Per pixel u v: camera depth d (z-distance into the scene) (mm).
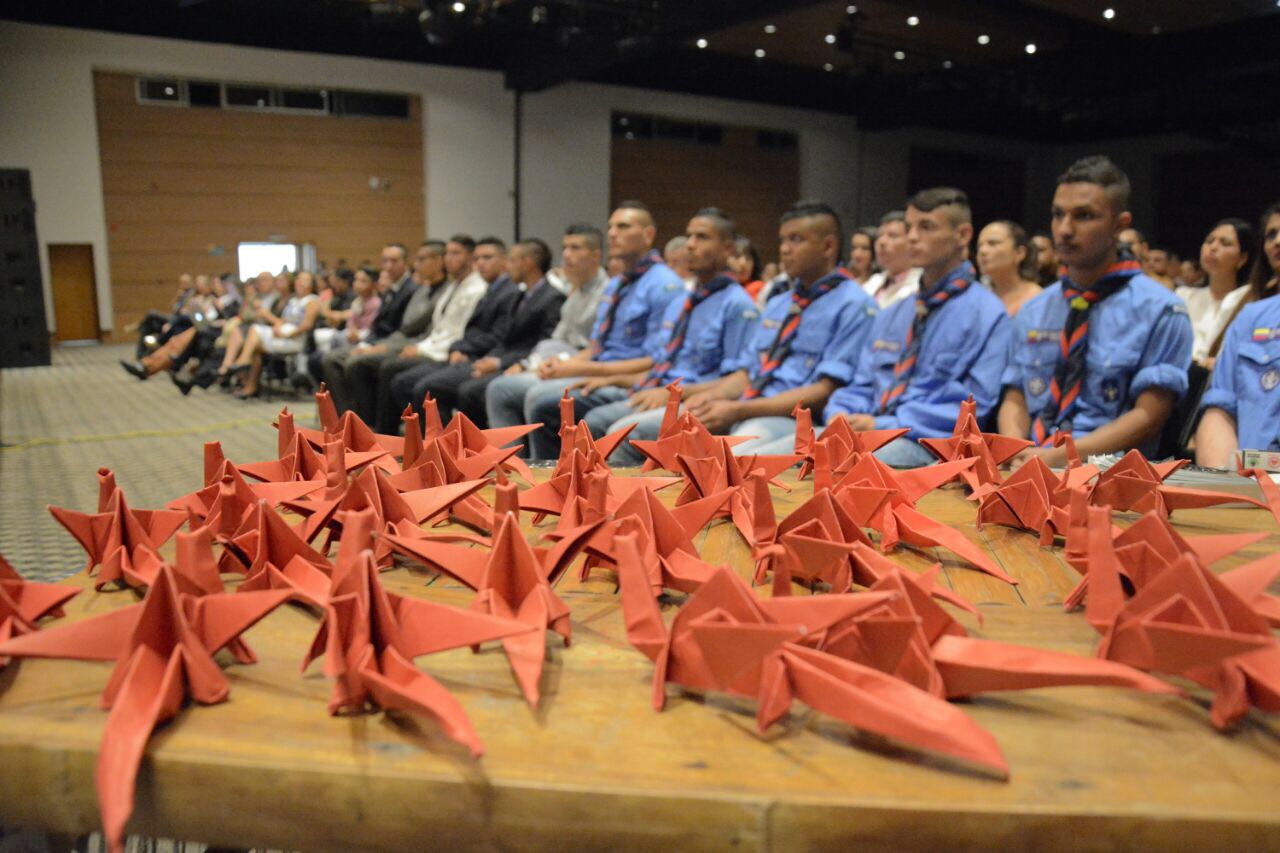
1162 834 452
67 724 551
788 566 750
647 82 13102
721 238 2941
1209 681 553
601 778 489
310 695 592
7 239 9094
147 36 10461
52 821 541
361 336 6535
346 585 596
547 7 9688
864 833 464
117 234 10742
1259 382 1688
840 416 1166
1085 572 792
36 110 10094
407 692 527
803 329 2547
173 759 515
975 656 563
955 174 16641
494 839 494
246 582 740
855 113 15070
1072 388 1880
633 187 13672
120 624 593
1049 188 17797
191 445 4945
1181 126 13477
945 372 2117
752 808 469
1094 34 10820
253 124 11242
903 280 3598
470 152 12320
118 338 10914
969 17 10016
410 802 498
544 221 12867
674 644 585
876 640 566
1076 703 576
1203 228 15625
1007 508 989
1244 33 10188
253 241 11438
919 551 910
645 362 3336
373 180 11930
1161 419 1799
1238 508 1052
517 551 674
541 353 4199
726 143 14336
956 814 458
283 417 1125
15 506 3553
